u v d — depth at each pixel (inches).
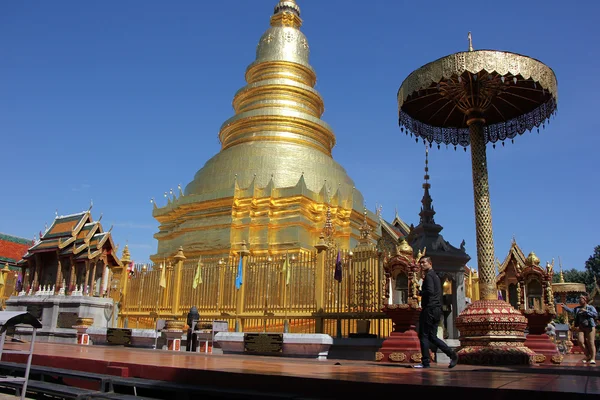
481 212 687.1
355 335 721.0
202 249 1375.5
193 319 855.1
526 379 336.8
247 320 871.7
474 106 713.0
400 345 613.9
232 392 350.3
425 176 845.2
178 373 416.8
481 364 597.9
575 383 303.3
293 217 1369.3
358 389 313.1
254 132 1632.6
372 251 756.6
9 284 1428.4
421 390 291.4
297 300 813.2
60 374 463.2
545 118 775.1
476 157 703.7
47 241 1210.0
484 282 667.4
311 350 697.0
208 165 1594.5
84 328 1018.1
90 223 1216.2
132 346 920.3
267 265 866.1
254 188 1414.9
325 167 1542.8
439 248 775.7
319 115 1812.3
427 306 498.6
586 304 699.4
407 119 835.4
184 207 1497.3
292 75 1748.3
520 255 1035.9
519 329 625.9
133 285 1080.2
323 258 802.2
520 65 644.1
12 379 396.2
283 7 1966.0
